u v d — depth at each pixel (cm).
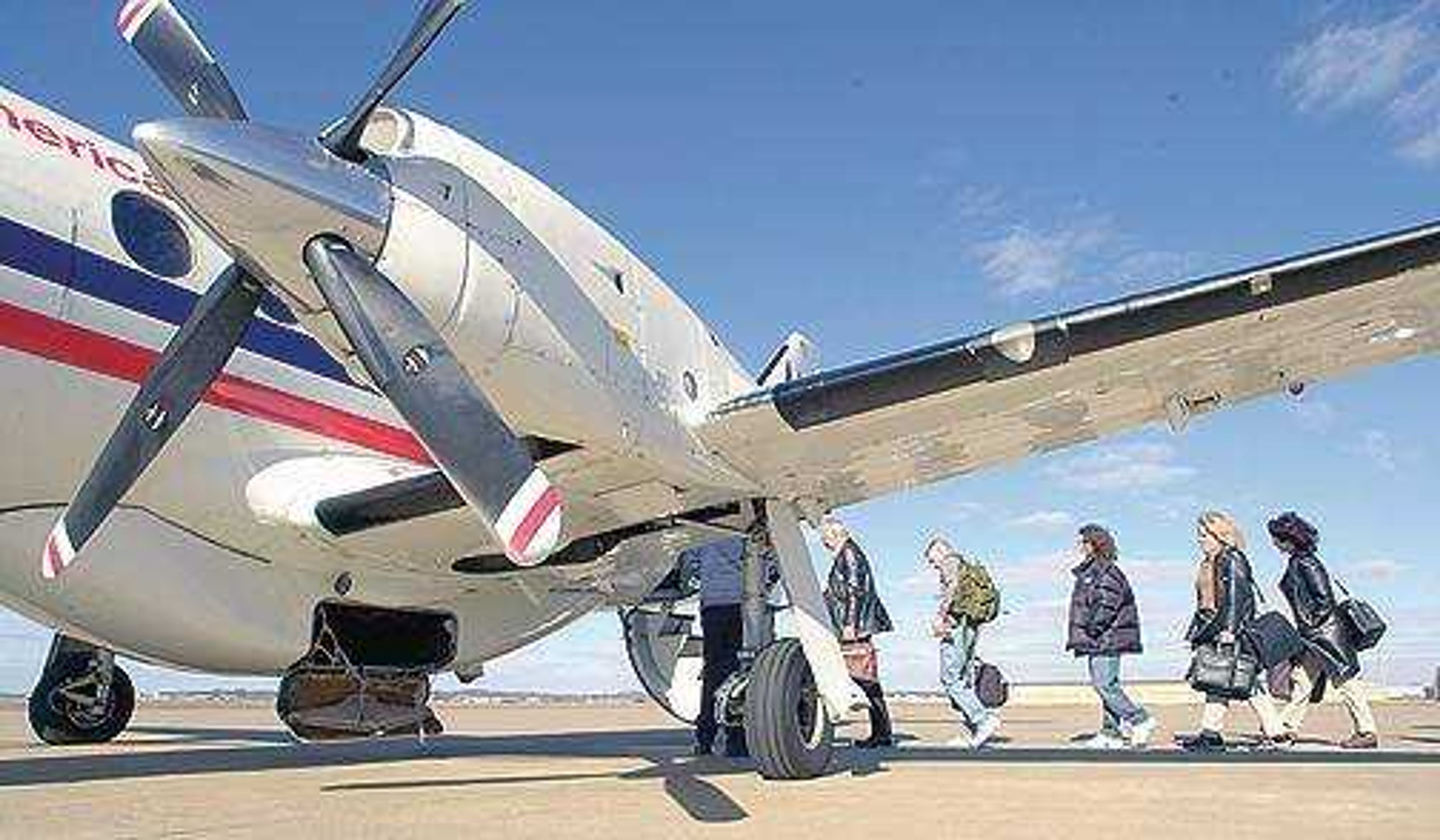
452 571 718
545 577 744
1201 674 897
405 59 495
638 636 938
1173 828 437
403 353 480
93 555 623
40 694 967
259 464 690
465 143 543
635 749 959
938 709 2733
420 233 505
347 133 500
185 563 661
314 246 486
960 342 552
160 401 540
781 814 477
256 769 707
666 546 715
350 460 737
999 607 997
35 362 595
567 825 445
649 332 603
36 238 600
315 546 681
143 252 652
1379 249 509
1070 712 2356
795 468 629
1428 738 1119
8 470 603
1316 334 554
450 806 502
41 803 508
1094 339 541
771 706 613
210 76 578
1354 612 900
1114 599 944
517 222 544
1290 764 733
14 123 617
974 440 622
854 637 978
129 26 586
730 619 817
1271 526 934
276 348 707
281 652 696
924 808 499
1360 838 411
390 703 749
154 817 462
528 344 532
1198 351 558
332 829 431
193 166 459
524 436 561
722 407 590
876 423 590
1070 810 489
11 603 645
